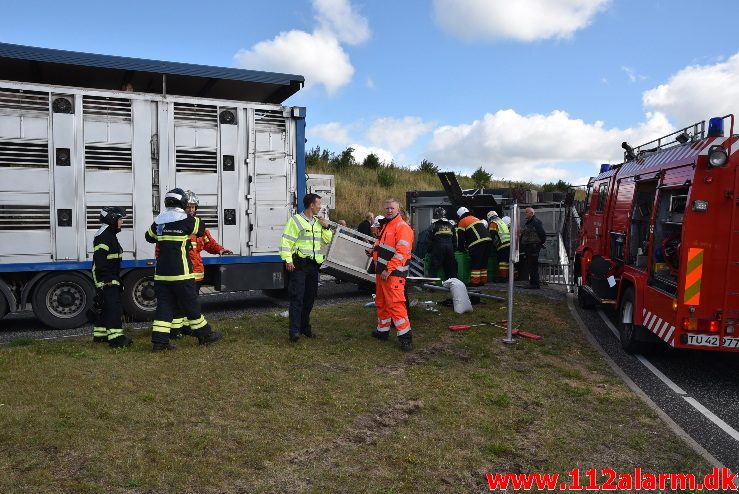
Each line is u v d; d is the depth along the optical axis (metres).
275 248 10.04
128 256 9.03
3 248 8.32
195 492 3.63
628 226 8.35
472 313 9.80
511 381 6.13
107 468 3.84
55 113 8.55
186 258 6.92
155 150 9.15
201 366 6.16
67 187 8.63
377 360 6.72
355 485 3.82
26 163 8.41
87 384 5.44
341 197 26.69
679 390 6.23
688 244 6.21
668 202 7.10
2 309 8.48
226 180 9.64
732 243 6.15
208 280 9.98
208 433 4.46
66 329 8.80
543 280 14.80
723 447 4.73
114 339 6.95
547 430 4.86
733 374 6.90
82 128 8.70
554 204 15.95
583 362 7.09
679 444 4.68
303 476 3.90
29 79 9.62
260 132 9.86
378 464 4.13
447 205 17.89
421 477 3.97
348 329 8.27
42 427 4.41
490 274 14.50
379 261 7.42
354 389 5.66
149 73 9.32
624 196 8.98
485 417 5.08
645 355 7.75
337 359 6.69
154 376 5.79
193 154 9.41
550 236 15.73
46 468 3.81
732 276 6.16
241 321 8.66
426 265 11.72
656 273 7.07
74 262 8.72
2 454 3.97
